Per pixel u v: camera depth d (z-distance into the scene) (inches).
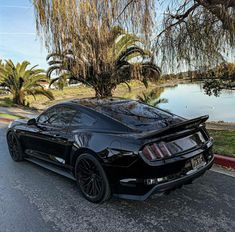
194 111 737.6
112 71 483.8
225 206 148.6
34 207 157.8
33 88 1022.4
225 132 310.0
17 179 201.3
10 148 247.1
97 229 133.7
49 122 198.4
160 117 171.9
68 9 273.6
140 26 286.4
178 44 315.9
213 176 188.4
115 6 275.1
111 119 160.1
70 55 355.3
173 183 139.3
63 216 146.9
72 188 182.5
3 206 160.2
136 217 142.8
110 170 144.9
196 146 155.5
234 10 272.5
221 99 893.8
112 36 320.5
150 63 370.0
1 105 890.1
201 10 303.1
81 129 167.6
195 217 139.1
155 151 136.4
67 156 174.7
